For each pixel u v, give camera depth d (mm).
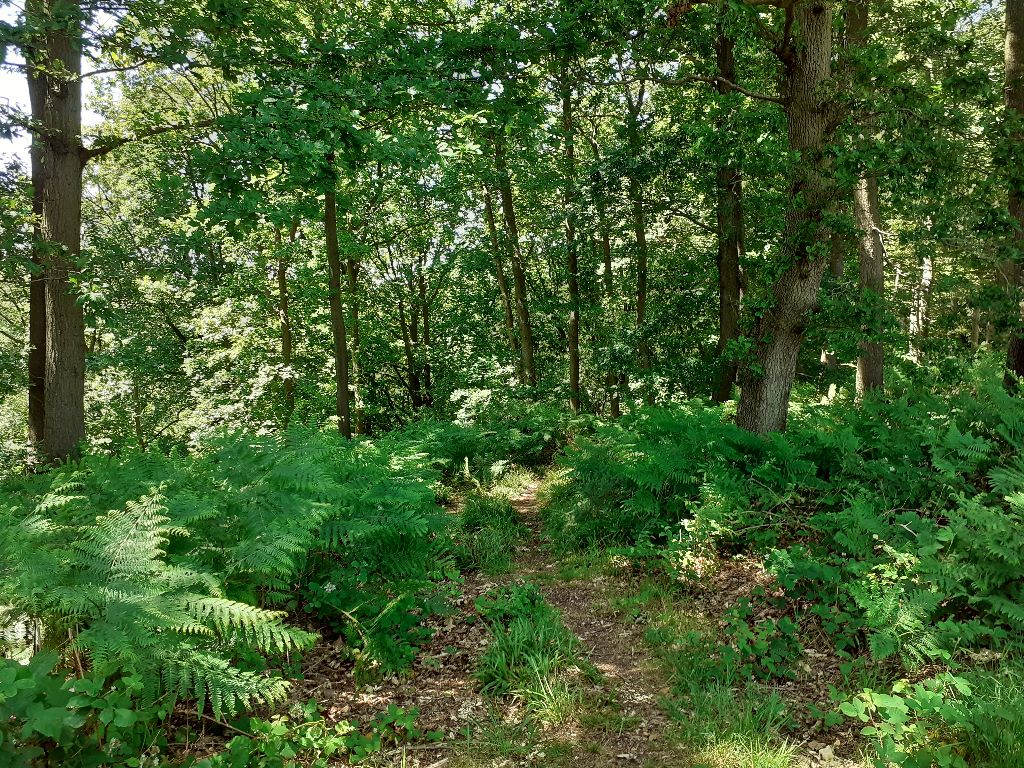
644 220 13719
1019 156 6992
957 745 2896
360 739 3236
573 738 3406
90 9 6996
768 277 7332
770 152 8000
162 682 2959
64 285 7910
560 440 13297
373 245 17844
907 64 8961
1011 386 7535
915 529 4512
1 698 1966
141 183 16312
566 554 6656
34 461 8047
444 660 4266
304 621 4352
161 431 17469
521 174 14648
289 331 15719
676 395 14852
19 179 8984
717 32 7418
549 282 20297
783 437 6359
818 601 4410
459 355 21812
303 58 7570
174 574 2971
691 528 5613
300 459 4512
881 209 11070
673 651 4250
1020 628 3609
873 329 7121
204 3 7824
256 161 6121
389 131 7363
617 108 14359
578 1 7016
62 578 2805
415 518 4551
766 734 3240
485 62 7715
